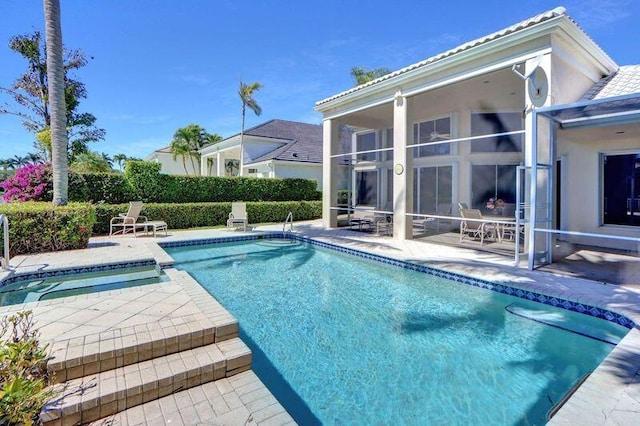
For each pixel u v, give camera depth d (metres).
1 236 8.74
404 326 5.77
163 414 3.20
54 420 2.98
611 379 3.46
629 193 9.88
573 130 8.61
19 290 7.23
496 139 14.35
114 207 13.74
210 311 4.72
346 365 4.59
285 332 5.58
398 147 12.13
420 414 3.61
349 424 3.47
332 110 15.21
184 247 12.13
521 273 7.37
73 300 5.17
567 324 5.63
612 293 5.98
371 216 19.20
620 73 9.88
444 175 15.52
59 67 10.47
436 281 7.99
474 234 12.19
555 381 4.17
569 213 10.97
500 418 3.52
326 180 15.78
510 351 4.91
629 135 9.36
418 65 10.76
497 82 10.79
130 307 4.88
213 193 17.58
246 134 26.44
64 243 9.87
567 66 8.52
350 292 7.54
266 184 19.36
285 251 11.90
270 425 3.03
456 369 4.46
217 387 3.64
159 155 39.12
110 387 3.29
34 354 2.94
